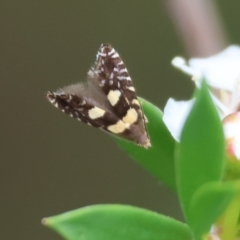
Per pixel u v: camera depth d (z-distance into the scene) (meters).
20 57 0.20
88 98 0.12
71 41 0.20
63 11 0.20
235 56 0.13
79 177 0.23
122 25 0.20
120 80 0.12
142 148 0.13
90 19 0.20
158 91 0.21
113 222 0.12
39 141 0.22
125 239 0.12
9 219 0.23
